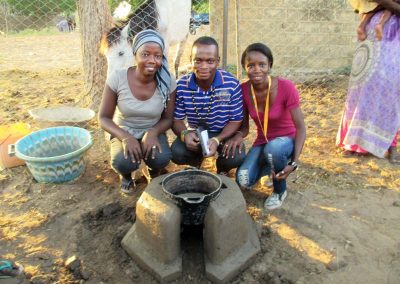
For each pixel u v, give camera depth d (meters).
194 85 2.65
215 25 6.41
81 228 2.62
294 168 2.58
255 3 6.31
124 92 2.68
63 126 3.44
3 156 3.33
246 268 2.32
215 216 2.13
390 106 3.33
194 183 2.46
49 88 5.93
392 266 2.31
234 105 2.70
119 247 2.47
